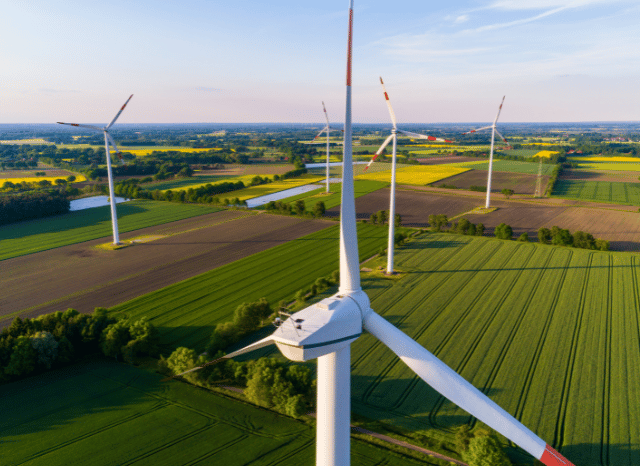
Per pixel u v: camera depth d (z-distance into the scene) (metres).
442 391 16.50
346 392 16.91
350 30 16.70
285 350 14.62
